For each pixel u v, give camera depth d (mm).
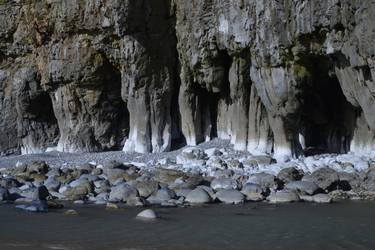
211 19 29141
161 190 21094
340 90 28641
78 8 33719
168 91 33219
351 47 22375
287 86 26234
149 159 30609
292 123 27188
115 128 37281
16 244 13711
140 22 31844
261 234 14625
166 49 32906
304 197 20453
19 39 39312
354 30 21906
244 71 28891
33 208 18750
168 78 33125
